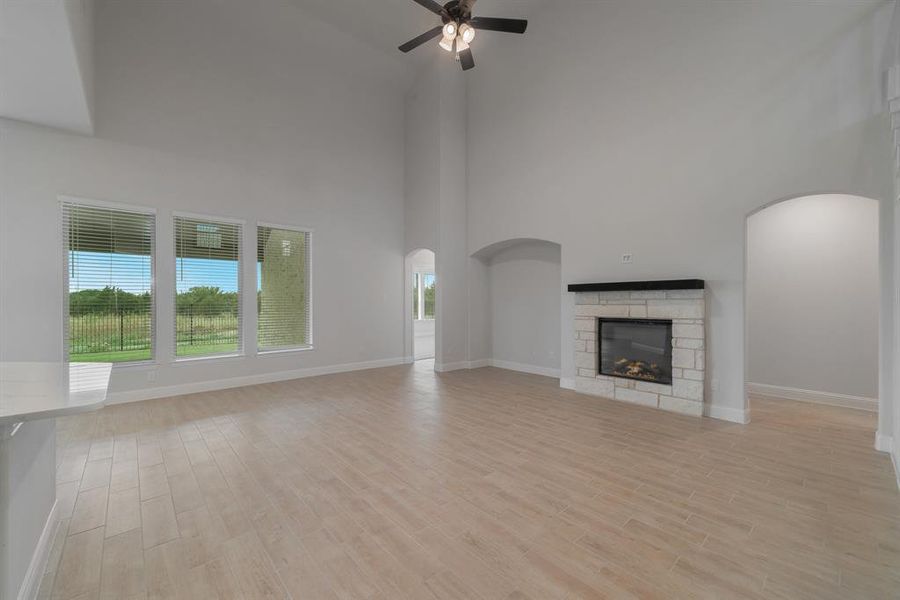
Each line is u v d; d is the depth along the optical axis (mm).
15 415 1094
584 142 4898
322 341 6059
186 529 1991
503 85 5938
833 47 3188
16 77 2984
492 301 6859
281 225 5625
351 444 3152
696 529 1975
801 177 3344
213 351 5059
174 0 4707
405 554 1790
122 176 4355
